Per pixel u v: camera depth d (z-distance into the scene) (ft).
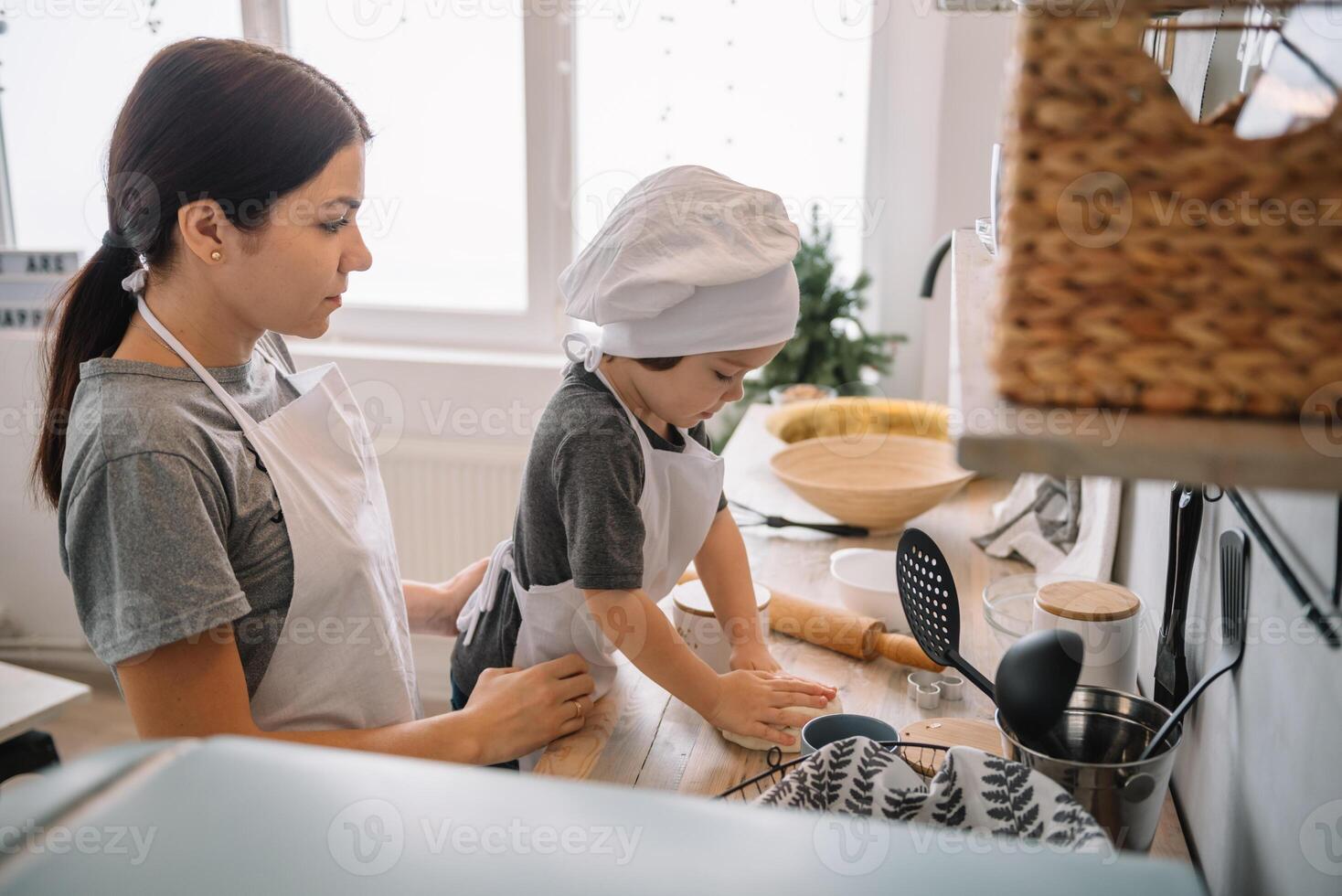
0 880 0.84
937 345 7.84
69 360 3.23
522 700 3.33
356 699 3.45
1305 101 1.27
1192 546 2.70
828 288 7.51
